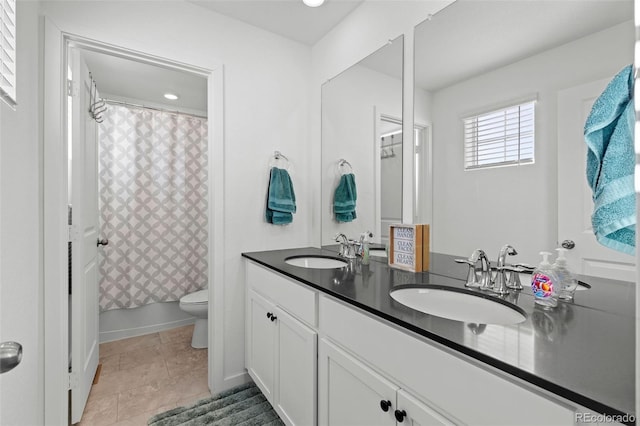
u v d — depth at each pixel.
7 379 0.97
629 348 0.67
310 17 2.00
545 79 1.05
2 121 0.95
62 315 1.48
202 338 2.58
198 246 3.05
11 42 0.91
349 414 1.08
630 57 0.86
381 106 1.74
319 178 2.25
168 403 1.83
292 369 1.43
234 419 1.68
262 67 2.12
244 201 2.04
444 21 1.40
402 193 1.62
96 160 2.10
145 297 2.81
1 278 0.93
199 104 3.10
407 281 1.28
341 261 1.83
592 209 0.94
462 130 1.33
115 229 2.69
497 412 0.63
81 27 1.53
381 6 1.73
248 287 1.96
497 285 1.09
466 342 0.69
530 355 0.63
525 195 1.11
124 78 2.54
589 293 0.94
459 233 1.34
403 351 0.85
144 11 1.71
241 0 1.84
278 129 2.18
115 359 2.39
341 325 1.11
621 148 0.74
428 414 0.77
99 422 1.66
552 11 1.04
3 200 0.96
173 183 2.93
